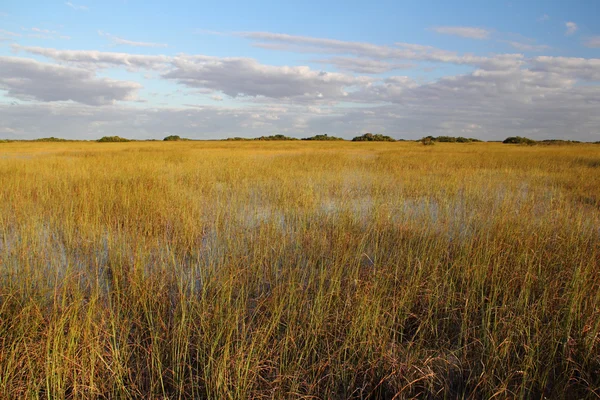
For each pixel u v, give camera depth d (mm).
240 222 7609
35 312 3766
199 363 3328
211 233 7082
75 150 29906
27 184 10188
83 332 3398
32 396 2822
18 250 5586
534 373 3232
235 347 3385
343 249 5879
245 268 5121
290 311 3994
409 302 4234
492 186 11500
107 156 21297
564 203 8836
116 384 3061
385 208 8211
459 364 3420
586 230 6688
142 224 7234
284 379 3104
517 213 7859
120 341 3512
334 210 8508
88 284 4656
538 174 14469
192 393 2988
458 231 6926
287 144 51156
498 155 23750
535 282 4672
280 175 13625
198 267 5422
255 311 3975
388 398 3145
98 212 7418
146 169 13508
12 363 3045
